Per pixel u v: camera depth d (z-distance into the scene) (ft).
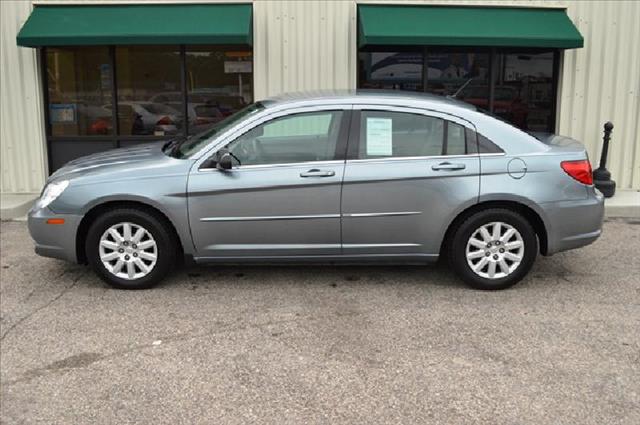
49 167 30.99
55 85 30.55
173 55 30.40
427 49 30.30
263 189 16.85
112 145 30.99
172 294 17.42
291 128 17.22
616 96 30.45
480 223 17.24
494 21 28.84
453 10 29.25
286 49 29.66
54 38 27.37
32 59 29.68
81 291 17.70
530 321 15.51
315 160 17.04
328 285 18.17
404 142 17.17
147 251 17.51
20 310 16.31
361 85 30.53
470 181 16.94
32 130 30.22
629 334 14.76
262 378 12.60
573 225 17.33
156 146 19.89
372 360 13.37
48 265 20.16
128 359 13.47
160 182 16.90
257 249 17.28
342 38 29.63
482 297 17.19
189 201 16.90
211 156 17.08
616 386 12.30
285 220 17.03
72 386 12.34
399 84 30.60
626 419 11.12
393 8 29.14
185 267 19.80
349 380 12.50
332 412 11.34
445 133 17.21
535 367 13.07
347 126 17.16
